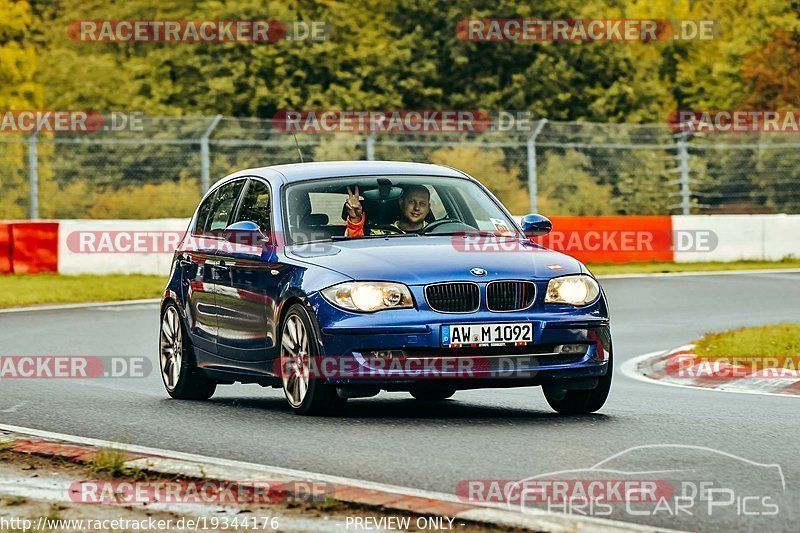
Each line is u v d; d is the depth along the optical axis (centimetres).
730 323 5250
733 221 8662
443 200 3023
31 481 2041
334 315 2630
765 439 2398
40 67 12556
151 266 7675
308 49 12244
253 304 2922
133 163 11350
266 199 3048
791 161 11625
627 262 8469
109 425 2673
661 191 10931
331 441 2391
